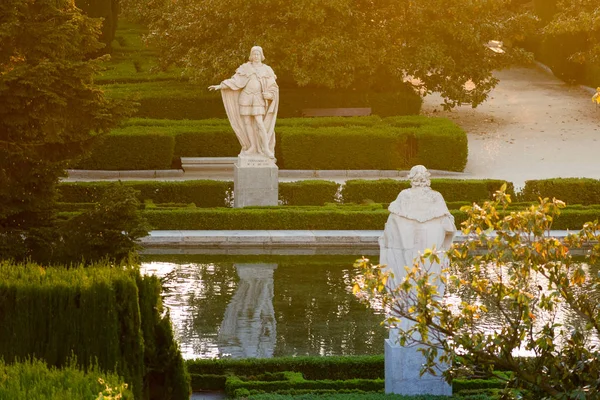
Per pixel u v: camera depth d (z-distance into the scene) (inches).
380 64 3166.8
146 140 2743.6
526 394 895.7
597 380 865.5
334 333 1408.7
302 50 3011.8
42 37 1478.8
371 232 2018.9
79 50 1540.4
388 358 1070.4
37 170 1535.4
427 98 3659.0
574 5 3503.9
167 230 2017.7
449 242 1063.6
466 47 3250.5
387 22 3179.1
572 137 3102.9
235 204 2246.6
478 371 921.5
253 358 1181.7
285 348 1336.1
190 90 3213.6
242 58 3024.1
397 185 2311.8
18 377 769.6
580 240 917.2
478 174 2765.7
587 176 2684.5
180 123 2933.1
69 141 1521.9
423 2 3171.8
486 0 3221.0
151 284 999.6
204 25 3134.8
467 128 3238.2
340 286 1679.4
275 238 1961.1
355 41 3063.5
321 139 2790.4
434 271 1042.7
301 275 1755.7
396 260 1054.4
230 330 1417.3
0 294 971.9
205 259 1882.4
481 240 885.8
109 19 3887.8
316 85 3272.6
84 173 2701.8
